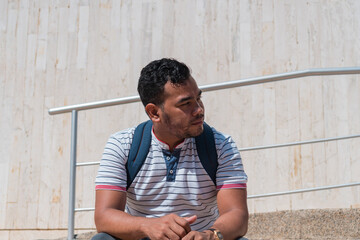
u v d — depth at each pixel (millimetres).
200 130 1118
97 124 3307
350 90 3154
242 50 3293
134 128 1196
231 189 1138
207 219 1185
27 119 3354
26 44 3453
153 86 1115
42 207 3234
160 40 3379
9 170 3299
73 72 3391
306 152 3125
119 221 1062
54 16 3477
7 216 3240
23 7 3504
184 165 1140
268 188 3119
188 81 1113
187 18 3381
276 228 2576
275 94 3211
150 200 1150
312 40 3240
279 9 3305
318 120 3146
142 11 3426
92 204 3201
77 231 3180
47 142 3312
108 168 1150
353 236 2367
